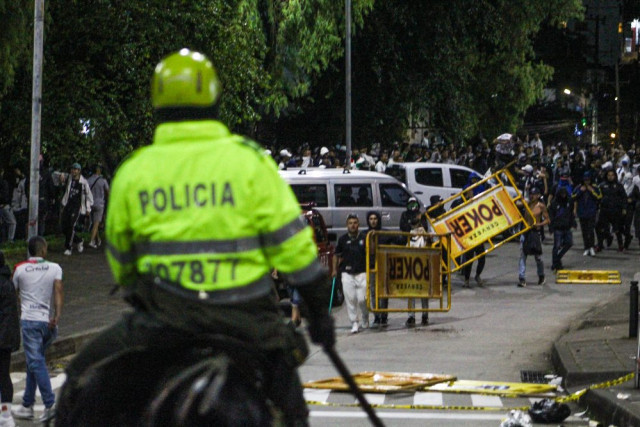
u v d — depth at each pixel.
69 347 33.44
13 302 24.05
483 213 48.12
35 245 25.38
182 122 9.30
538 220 49.88
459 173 68.25
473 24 93.94
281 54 71.81
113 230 9.35
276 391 9.30
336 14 75.06
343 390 27.38
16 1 50.03
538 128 187.38
